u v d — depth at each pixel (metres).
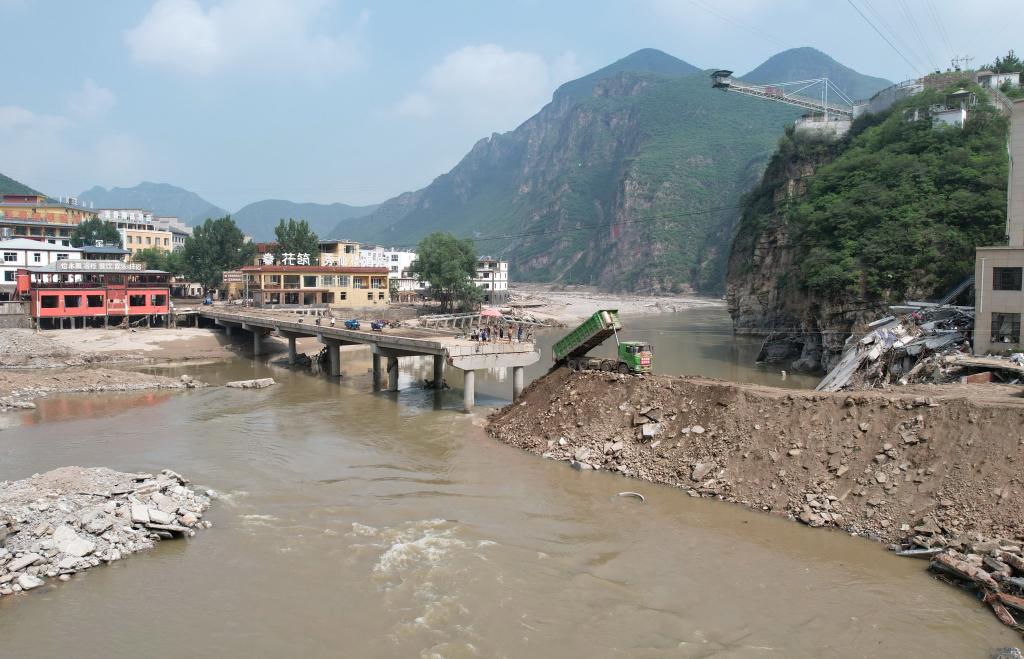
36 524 25.30
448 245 132.62
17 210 135.75
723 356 82.56
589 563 24.98
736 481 30.97
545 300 193.75
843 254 64.00
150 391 57.53
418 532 27.77
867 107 107.75
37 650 19.56
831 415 31.23
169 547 26.19
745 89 123.12
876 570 23.97
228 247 124.50
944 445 27.55
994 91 83.44
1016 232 45.31
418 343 52.06
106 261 95.44
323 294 114.00
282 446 40.38
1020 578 21.50
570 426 39.31
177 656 19.36
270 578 23.83
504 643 19.97
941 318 49.09
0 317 79.31
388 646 19.83
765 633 20.45
